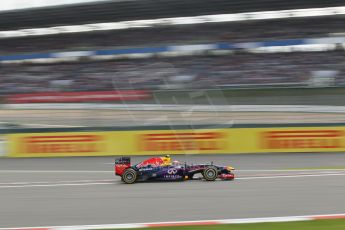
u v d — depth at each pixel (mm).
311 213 9344
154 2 37594
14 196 12117
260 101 24844
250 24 40844
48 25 44469
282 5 37750
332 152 21078
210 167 13609
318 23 39188
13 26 44719
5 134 22469
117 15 41188
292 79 35000
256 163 18359
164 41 41656
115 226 8586
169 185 12898
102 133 22266
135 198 11203
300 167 16828
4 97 28094
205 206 10156
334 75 34344
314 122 23094
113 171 16859
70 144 22266
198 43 40344
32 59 43812
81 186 13422
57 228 8531
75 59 42750
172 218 9141
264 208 9867
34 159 21391
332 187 12211
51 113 26625
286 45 38375
